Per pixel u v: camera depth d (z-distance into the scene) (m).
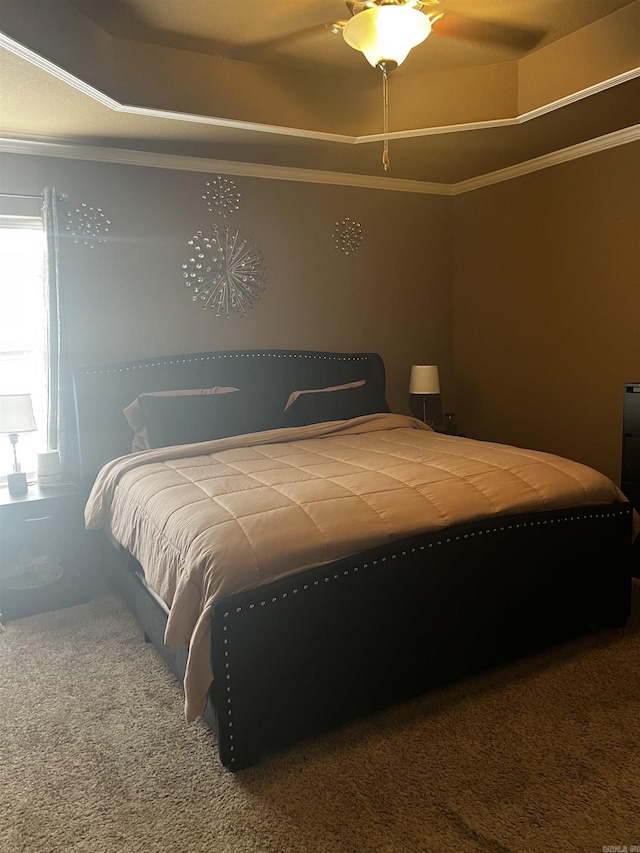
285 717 2.13
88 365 3.95
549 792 1.92
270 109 3.48
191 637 2.10
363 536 2.27
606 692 2.42
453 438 3.71
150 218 4.06
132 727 2.32
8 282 3.79
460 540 2.42
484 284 4.98
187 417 3.78
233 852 1.74
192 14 2.85
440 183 5.05
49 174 3.74
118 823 1.86
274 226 4.49
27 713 2.42
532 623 2.64
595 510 2.73
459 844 1.74
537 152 4.20
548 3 2.81
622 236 3.93
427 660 2.40
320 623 2.15
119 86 3.09
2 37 2.35
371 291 4.93
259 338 4.52
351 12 2.73
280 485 2.68
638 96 3.17
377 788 1.96
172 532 2.40
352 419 4.15
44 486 3.60
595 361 4.18
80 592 3.42
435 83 3.57
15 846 1.78
